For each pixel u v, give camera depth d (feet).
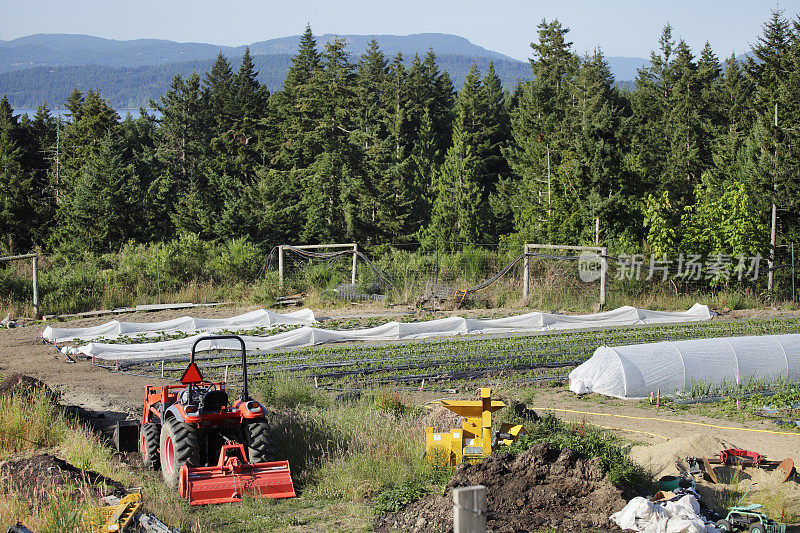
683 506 30.66
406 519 30.68
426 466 37.35
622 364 58.08
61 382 61.67
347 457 39.45
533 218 155.33
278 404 52.90
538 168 190.70
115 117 238.07
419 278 113.09
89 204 156.25
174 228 172.55
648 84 258.16
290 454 39.96
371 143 232.32
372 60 326.44
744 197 107.14
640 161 175.42
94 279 106.01
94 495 32.37
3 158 208.95
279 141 214.69
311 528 30.71
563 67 267.39
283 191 163.12
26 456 40.42
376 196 186.39
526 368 67.00
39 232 179.42
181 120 233.55
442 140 280.10
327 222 164.35
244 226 149.28
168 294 107.86
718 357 59.82
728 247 107.14
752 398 55.47
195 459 35.06
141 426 41.96
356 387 60.49
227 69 319.06
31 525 28.43
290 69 267.80
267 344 77.00
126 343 77.82
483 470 33.09
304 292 110.32
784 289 110.32
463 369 66.33
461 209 196.54
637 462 39.37
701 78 232.94
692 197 191.31
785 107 126.41
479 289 107.96
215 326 86.99
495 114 270.05
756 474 37.24
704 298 104.88
